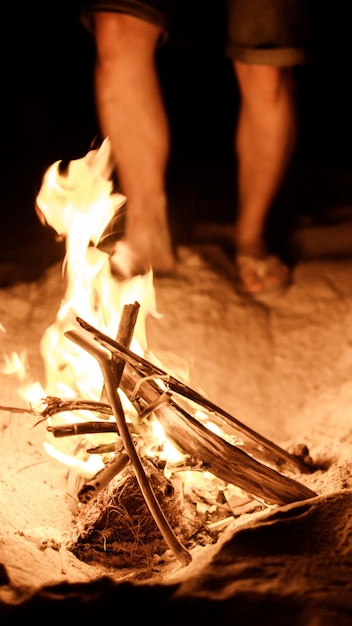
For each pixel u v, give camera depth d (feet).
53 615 4.32
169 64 11.96
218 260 7.74
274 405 6.73
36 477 5.72
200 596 4.36
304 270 7.82
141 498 5.15
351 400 6.52
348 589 4.44
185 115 11.46
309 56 7.32
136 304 5.65
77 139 10.85
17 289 7.32
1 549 4.85
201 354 6.93
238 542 4.72
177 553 4.79
